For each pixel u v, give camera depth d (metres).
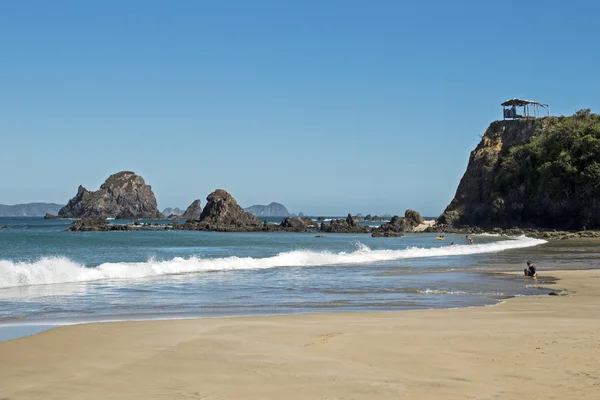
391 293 21.70
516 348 10.70
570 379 8.51
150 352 10.68
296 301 19.48
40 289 22.52
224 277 28.05
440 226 121.00
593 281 25.41
